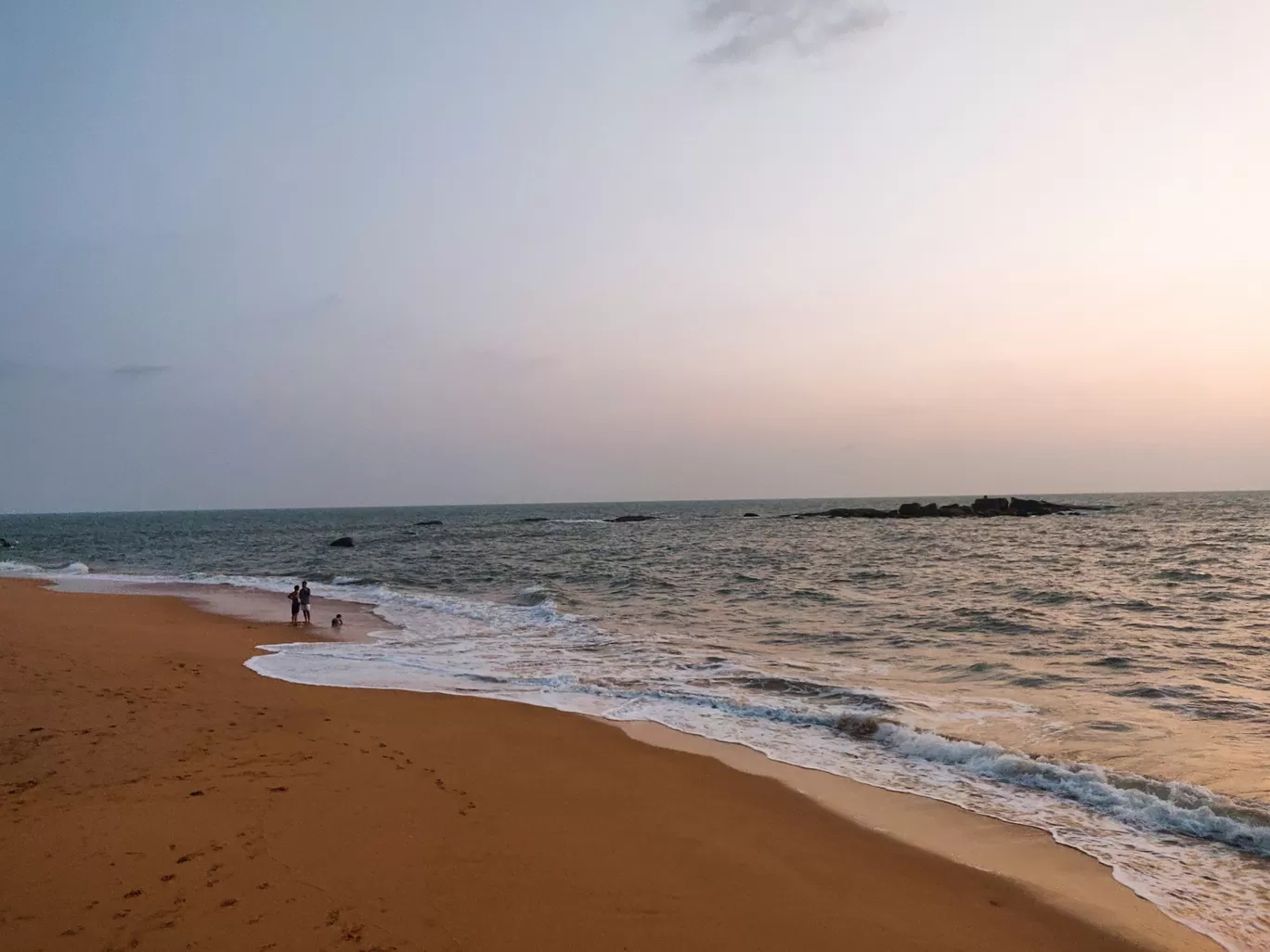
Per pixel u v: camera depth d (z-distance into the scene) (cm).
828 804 809
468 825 702
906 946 539
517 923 529
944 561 3556
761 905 588
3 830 628
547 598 2397
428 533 7406
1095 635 1717
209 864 582
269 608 2362
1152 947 546
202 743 896
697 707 1189
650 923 546
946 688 1267
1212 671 1363
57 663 1314
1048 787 848
